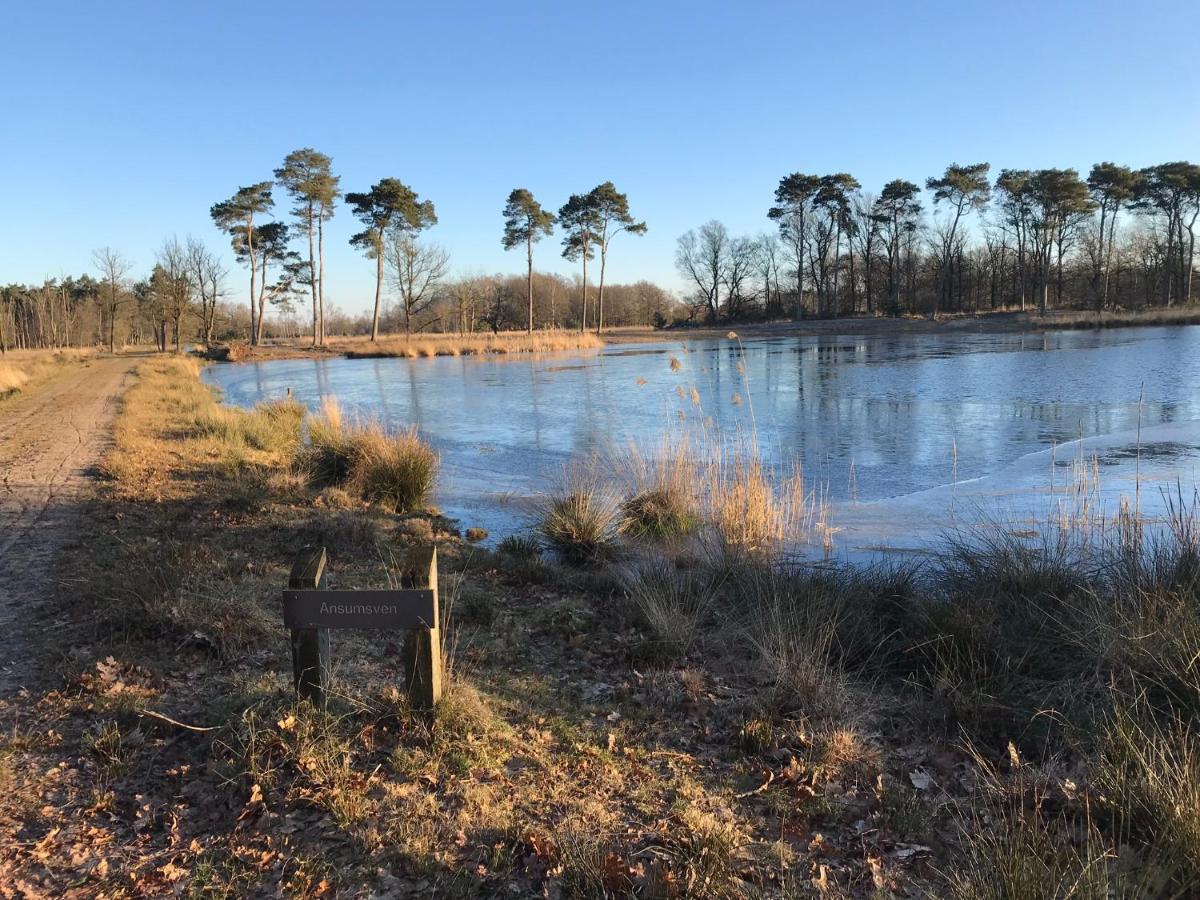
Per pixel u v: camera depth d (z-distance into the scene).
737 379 24.17
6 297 88.56
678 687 4.58
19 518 8.16
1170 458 10.64
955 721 4.16
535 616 5.86
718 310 91.38
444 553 7.45
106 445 13.41
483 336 62.41
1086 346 34.00
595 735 4.04
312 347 61.66
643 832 3.17
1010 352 32.09
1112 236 71.94
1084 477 9.03
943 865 2.98
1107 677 4.27
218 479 10.52
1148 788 3.07
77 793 3.37
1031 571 5.71
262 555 6.93
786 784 3.58
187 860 2.96
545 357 42.03
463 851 3.03
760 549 6.98
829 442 13.12
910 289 78.12
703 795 3.48
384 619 3.74
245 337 90.38
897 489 9.84
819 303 80.12
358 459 10.86
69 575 6.09
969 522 8.07
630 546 7.77
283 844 3.04
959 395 18.52
